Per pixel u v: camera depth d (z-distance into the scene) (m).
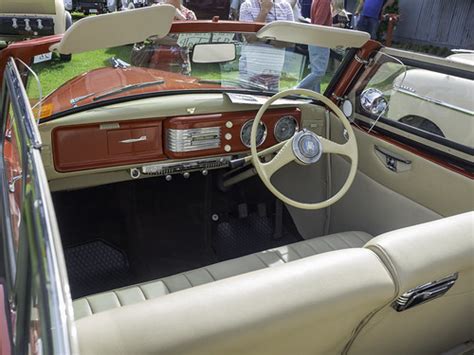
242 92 2.46
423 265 1.20
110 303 1.73
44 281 0.80
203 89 2.36
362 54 2.33
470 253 1.27
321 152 2.13
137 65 2.19
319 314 1.06
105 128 2.12
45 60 1.93
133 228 2.46
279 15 3.69
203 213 2.61
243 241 2.71
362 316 1.20
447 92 2.21
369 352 1.43
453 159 2.08
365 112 2.47
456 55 3.28
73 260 2.33
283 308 1.02
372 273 1.15
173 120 2.20
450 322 1.55
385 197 2.39
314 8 4.49
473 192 1.98
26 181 1.12
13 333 1.19
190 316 0.96
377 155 2.40
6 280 1.50
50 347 0.72
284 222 2.87
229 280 1.08
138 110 2.16
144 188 2.48
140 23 1.78
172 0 3.42
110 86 2.18
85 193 2.39
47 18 5.51
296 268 1.12
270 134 2.44
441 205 2.13
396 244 1.23
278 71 2.43
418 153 2.19
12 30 5.45
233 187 2.73
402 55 2.29
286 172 2.81
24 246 1.02
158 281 1.89
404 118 2.38
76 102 2.09
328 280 1.10
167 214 2.54
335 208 2.68
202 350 0.94
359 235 2.34
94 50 1.90
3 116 1.97
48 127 2.03
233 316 0.98
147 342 0.91
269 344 1.06
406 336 1.46
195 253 2.57
